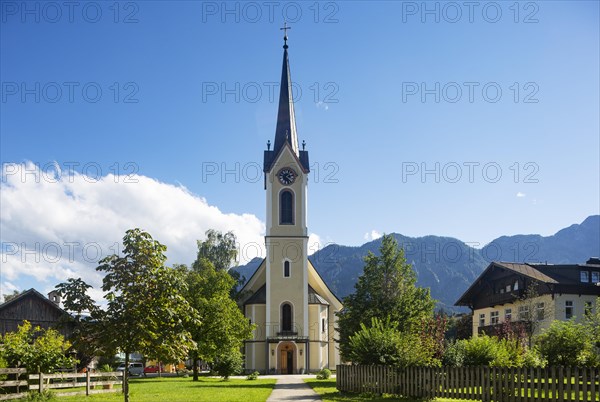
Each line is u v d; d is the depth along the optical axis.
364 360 30.30
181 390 33.97
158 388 36.25
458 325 80.06
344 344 46.53
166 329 16.69
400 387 27.64
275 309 66.25
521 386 22.59
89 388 29.27
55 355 27.03
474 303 66.31
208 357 49.06
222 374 50.12
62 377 27.59
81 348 16.47
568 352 27.92
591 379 20.47
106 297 16.41
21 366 25.78
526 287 54.91
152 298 16.50
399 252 47.03
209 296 53.50
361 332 32.03
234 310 52.94
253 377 51.84
